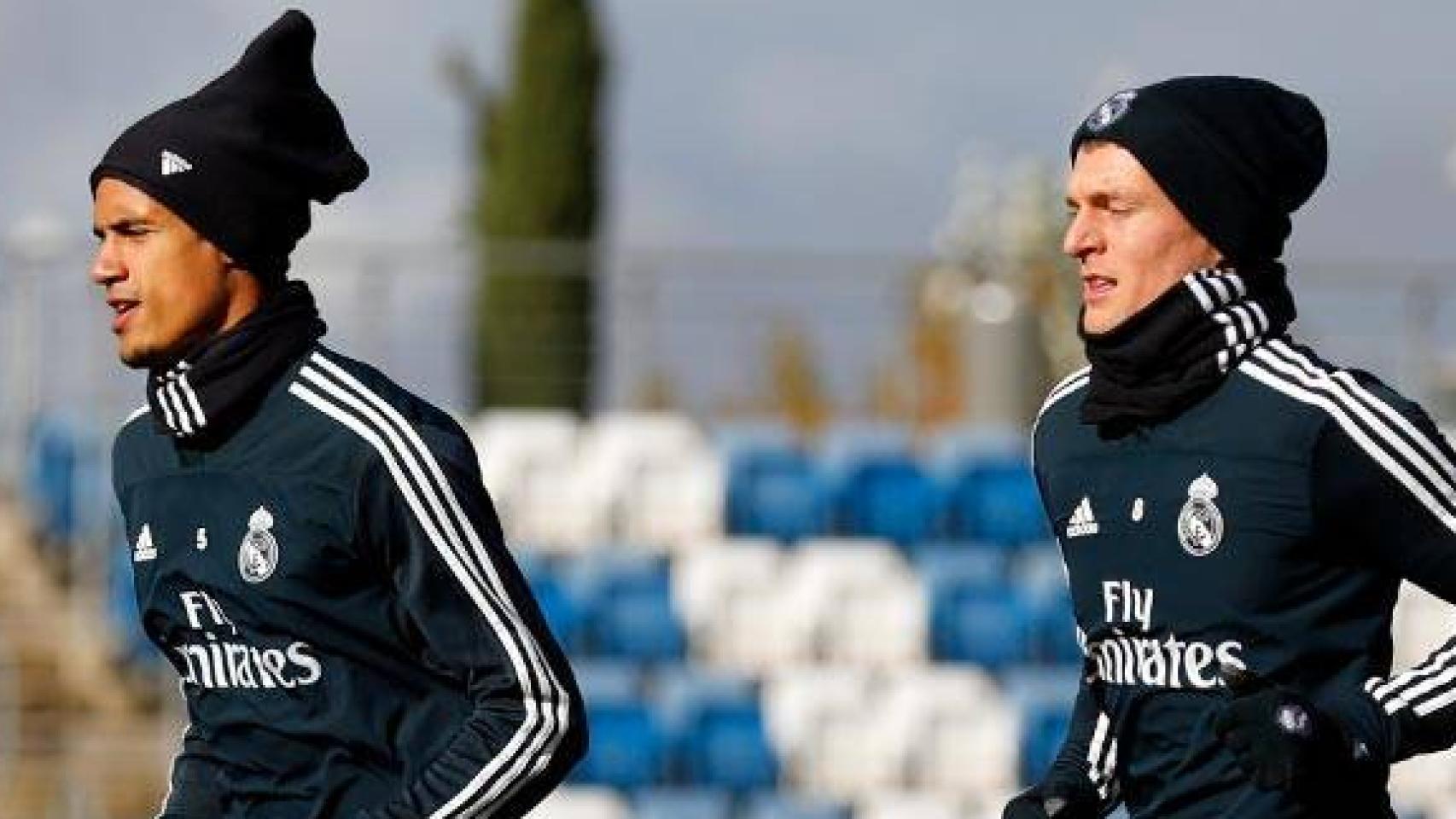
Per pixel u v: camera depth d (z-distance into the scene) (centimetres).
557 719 1420
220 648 1480
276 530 1445
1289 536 1437
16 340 4969
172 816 1502
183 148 1448
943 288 5497
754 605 5088
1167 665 1478
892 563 5150
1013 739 4862
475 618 1422
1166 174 1445
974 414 5475
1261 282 1471
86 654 5019
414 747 1459
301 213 1489
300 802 1474
